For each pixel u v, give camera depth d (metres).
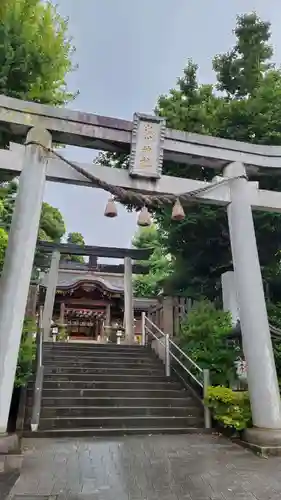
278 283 11.08
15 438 5.68
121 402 8.48
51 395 8.46
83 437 6.87
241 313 7.27
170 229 11.43
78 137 7.61
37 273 14.30
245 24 11.23
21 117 7.25
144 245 23.41
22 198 6.79
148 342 13.12
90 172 7.55
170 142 7.98
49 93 9.74
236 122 10.67
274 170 8.59
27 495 3.90
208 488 4.22
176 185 7.91
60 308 21.03
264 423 6.36
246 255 7.54
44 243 16.70
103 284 20.25
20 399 7.72
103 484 4.30
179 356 10.62
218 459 5.47
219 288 11.86
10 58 8.34
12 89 8.94
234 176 8.15
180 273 12.52
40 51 9.08
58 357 10.89
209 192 7.96
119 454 5.68
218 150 8.25
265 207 8.16
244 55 11.31
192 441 6.67
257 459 5.50
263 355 6.81
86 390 8.68
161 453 5.79
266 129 10.40
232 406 7.11
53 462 5.18
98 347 12.42
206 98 11.45
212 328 9.84
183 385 9.55
